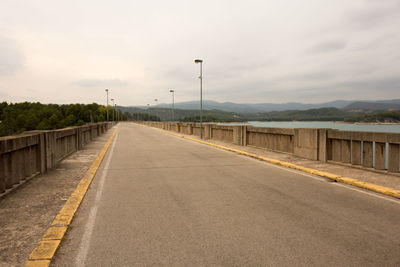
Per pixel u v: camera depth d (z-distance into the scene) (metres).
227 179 7.33
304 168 8.55
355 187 6.40
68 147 12.41
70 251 3.22
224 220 4.23
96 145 17.50
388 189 5.84
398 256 3.07
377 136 7.67
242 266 2.84
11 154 5.89
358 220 4.23
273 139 13.39
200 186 6.53
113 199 5.45
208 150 14.79
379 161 7.72
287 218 4.32
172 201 5.29
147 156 12.26
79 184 6.60
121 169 8.94
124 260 2.99
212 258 3.02
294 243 3.41
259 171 8.53
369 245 3.35
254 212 4.61
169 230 3.84
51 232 3.73
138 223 4.12
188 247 3.30
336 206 4.94
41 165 7.83
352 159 8.64
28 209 4.77
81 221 4.22
